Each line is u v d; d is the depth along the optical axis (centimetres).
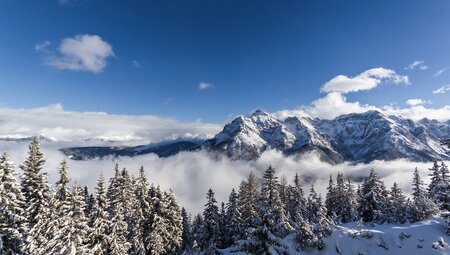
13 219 3209
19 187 3319
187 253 4881
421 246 4553
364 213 6719
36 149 3806
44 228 3594
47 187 3716
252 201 6569
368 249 4716
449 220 4728
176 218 5884
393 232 4956
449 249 4431
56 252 3384
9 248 3256
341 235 5059
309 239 4869
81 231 3525
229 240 6506
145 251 5047
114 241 4250
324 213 5528
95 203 4197
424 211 5578
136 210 5088
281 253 3531
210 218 6606
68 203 3603
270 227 3703
